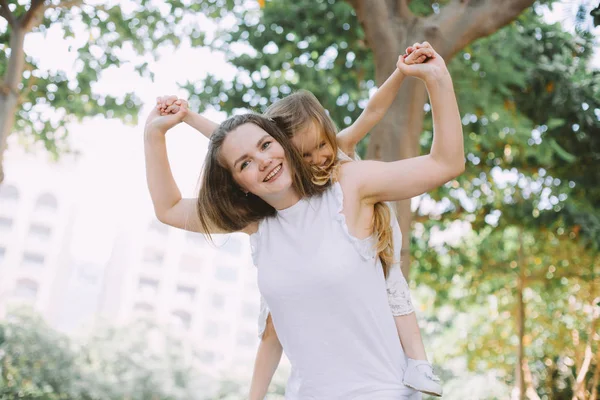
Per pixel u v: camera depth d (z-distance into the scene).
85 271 48.03
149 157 2.45
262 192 2.14
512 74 7.25
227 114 8.17
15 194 46.16
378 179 2.12
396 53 5.08
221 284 50.03
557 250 12.62
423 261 11.91
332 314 2.10
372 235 2.17
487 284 14.45
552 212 9.77
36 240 46.34
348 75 8.09
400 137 5.09
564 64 8.02
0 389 14.69
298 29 7.54
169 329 19.86
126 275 48.19
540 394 16.39
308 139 2.25
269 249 2.21
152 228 49.47
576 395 13.57
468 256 12.74
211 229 2.37
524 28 8.10
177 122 2.45
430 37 5.02
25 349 15.70
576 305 14.50
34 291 45.94
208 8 7.66
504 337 15.54
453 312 17.84
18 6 5.92
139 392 17.50
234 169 2.15
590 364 14.77
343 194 2.15
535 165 9.68
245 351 49.41
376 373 2.13
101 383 16.53
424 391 2.12
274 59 7.73
